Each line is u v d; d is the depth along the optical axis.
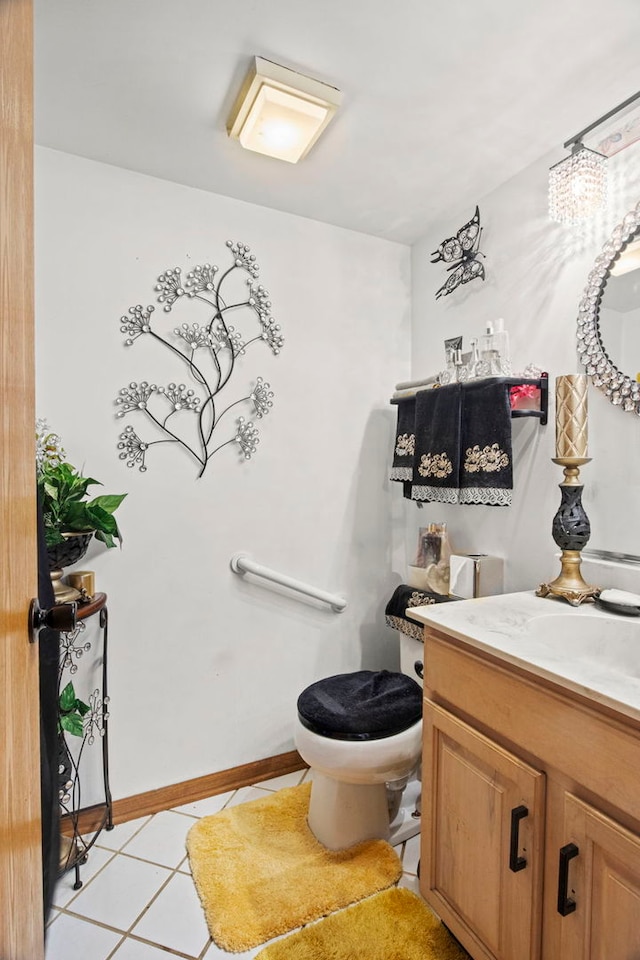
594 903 0.78
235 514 1.79
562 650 1.17
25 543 0.62
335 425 1.99
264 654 1.85
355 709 1.42
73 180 1.54
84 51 1.14
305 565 1.93
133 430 1.63
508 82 1.24
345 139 1.46
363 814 1.46
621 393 1.31
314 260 1.93
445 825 1.12
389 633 2.11
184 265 1.70
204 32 1.09
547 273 1.52
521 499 1.60
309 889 1.30
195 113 1.36
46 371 1.51
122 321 1.61
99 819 1.56
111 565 1.60
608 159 1.35
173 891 1.32
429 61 1.17
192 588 1.72
